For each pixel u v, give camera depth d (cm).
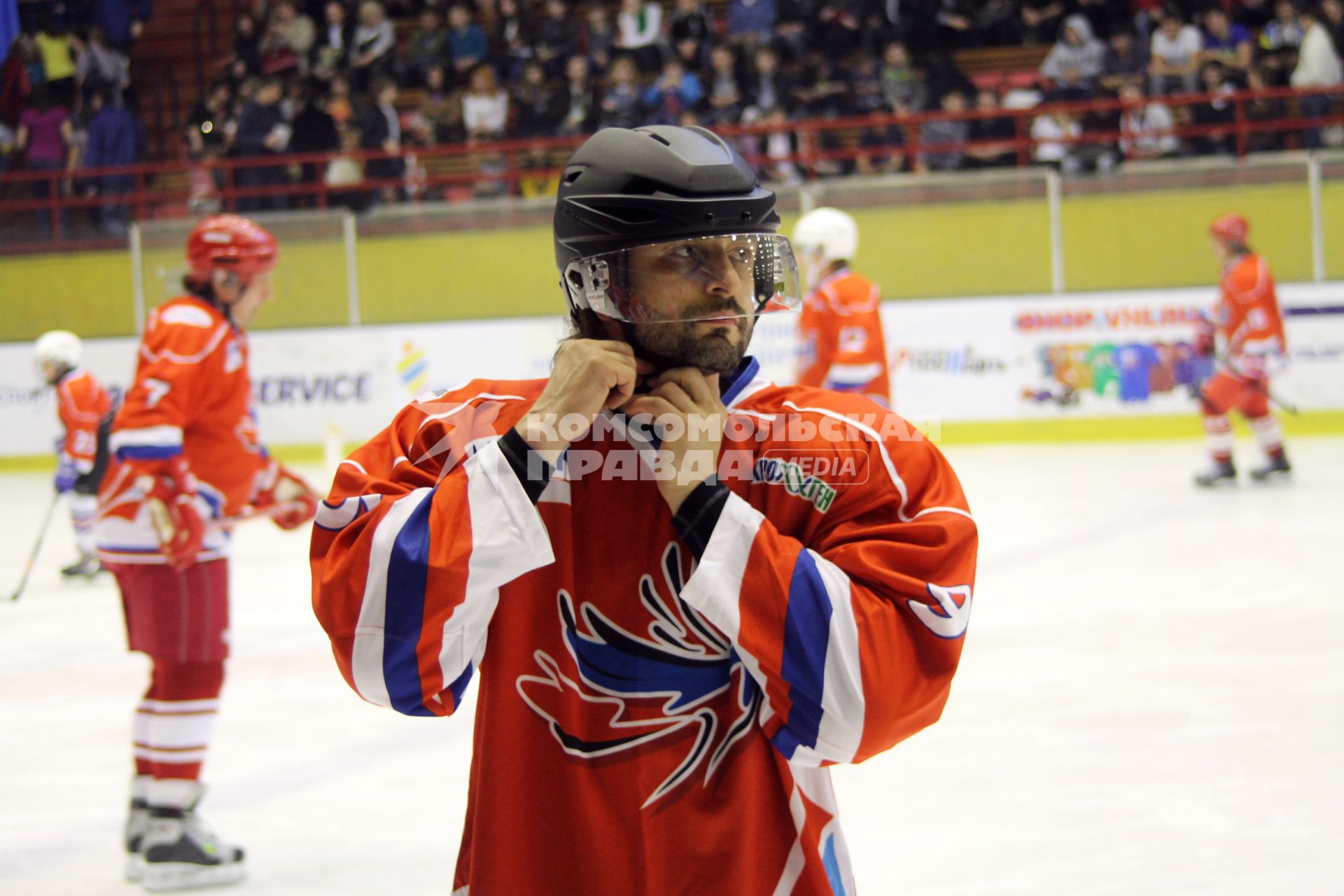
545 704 177
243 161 1617
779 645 165
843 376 761
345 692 628
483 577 167
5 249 1620
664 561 174
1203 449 1342
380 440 190
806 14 1739
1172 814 444
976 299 1446
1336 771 477
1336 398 1409
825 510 176
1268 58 1628
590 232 174
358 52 1800
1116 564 843
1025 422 1449
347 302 1546
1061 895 386
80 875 429
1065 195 1463
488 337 1502
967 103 1656
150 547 403
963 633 171
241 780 511
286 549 1044
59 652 735
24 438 1605
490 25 1888
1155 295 1419
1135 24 1727
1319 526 931
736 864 174
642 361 178
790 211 1504
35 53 1781
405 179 1627
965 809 457
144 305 1584
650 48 1731
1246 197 1438
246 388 426
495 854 176
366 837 450
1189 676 600
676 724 175
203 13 2034
